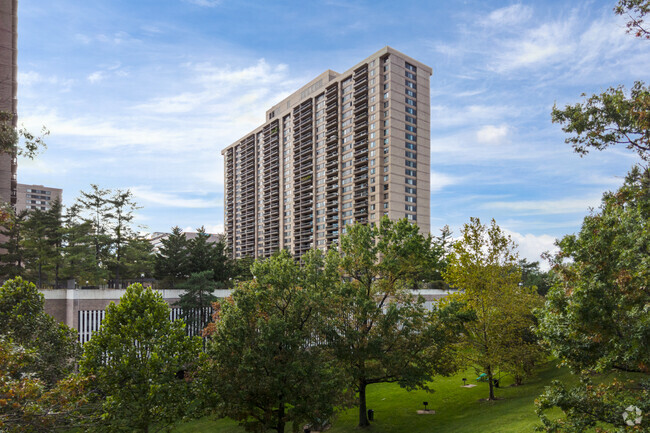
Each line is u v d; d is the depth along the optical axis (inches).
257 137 5659.5
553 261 601.9
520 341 1214.3
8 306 844.0
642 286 484.1
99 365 782.5
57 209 2293.3
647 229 511.8
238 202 6018.7
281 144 5118.1
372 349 1014.4
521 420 884.6
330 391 879.7
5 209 573.9
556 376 1255.5
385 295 1171.3
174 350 822.5
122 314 835.4
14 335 783.7
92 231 2180.1
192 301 1738.4
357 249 1150.3
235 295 924.6
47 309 1498.5
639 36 536.7
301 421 851.4
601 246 509.0
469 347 1233.4
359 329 1119.0
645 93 559.5
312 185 4594.0
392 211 3769.7
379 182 3841.0
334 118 4434.1
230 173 6269.7
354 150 4124.0
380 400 1327.5
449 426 982.4
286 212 4987.7
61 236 2154.3
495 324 1159.0
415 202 3949.3
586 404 515.8
